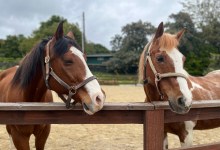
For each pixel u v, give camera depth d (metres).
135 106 2.54
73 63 2.86
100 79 31.11
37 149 3.80
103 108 2.49
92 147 6.00
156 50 3.32
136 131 7.64
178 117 2.83
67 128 7.89
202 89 4.21
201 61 34.53
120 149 5.88
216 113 3.05
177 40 3.34
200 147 2.94
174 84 3.05
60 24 3.02
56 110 2.45
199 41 42.88
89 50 63.59
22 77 3.38
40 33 47.72
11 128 3.50
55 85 3.02
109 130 7.72
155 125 2.62
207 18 45.84
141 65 3.67
